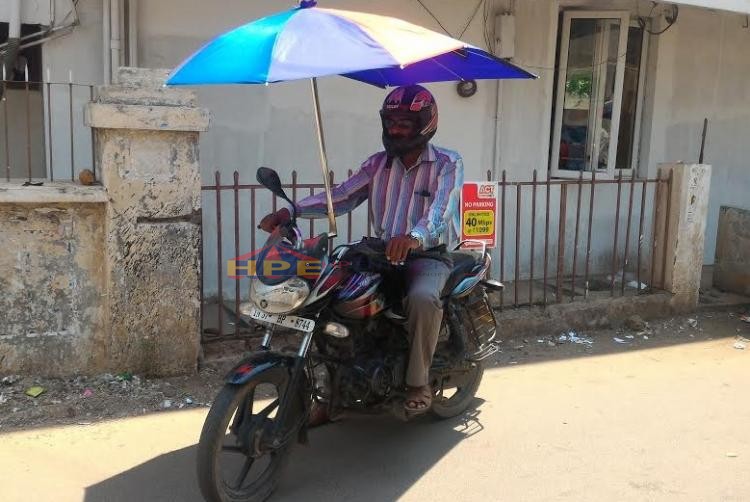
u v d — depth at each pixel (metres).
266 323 2.96
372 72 3.74
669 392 4.37
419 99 3.15
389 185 3.44
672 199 5.98
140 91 3.88
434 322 3.14
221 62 2.61
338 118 5.97
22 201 3.73
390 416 3.90
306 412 3.08
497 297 5.89
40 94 5.30
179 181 4.03
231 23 5.49
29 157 4.17
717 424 3.90
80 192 3.82
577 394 4.30
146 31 5.23
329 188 3.21
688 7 7.29
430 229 3.10
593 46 6.96
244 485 3.08
